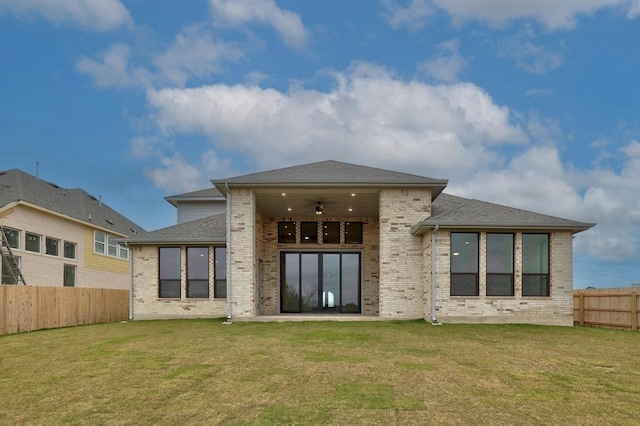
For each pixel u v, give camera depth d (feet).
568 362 25.14
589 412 16.39
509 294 43.55
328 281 60.85
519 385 20.01
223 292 53.42
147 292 53.67
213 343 31.55
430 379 20.90
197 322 46.60
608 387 19.79
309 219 61.26
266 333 36.55
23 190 67.82
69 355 27.81
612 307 45.98
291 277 60.80
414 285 46.55
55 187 83.71
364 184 45.80
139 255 54.24
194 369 23.11
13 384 20.58
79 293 52.60
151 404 17.31
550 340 33.32
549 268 43.73
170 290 53.93
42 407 17.11
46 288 46.52
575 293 51.96
